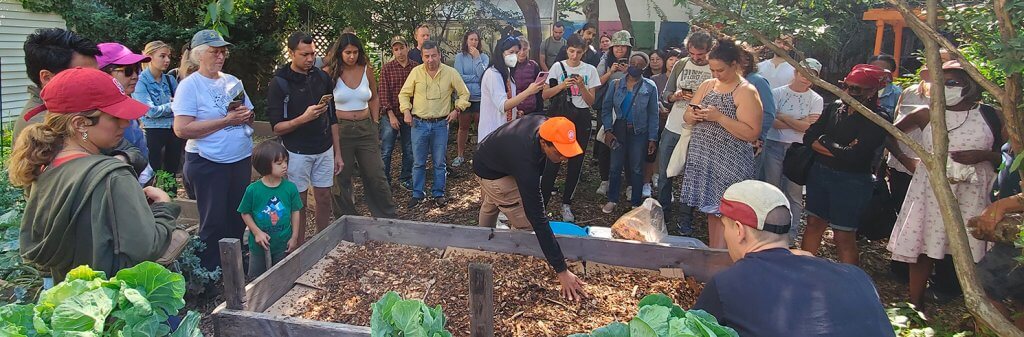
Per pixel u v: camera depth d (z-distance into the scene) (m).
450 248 3.69
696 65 5.14
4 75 10.16
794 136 4.93
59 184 2.11
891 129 2.21
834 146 3.91
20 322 1.68
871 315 1.80
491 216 4.19
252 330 2.62
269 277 3.00
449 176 7.25
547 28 11.09
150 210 2.24
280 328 2.58
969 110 3.49
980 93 3.47
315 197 4.71
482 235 3.68
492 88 5.61
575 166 5.63
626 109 5.62
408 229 3.81
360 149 5.13
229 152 3.95
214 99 3.87
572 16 14.27
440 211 6.02
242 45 11.44
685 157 4.39
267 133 9.27
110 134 2.25
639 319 1.57
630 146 5.73
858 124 3.83
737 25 2.49
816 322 1.77
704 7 2.52
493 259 3.56
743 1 2.49
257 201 3.96
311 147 4.46
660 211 4.18
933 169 2.12
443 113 6.05
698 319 1.61
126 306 1.76
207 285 3.92
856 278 1.91
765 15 2.40
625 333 1.67
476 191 6.66
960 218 2.10
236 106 3.89
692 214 5.89
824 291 1.83
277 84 4.35
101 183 2.12
